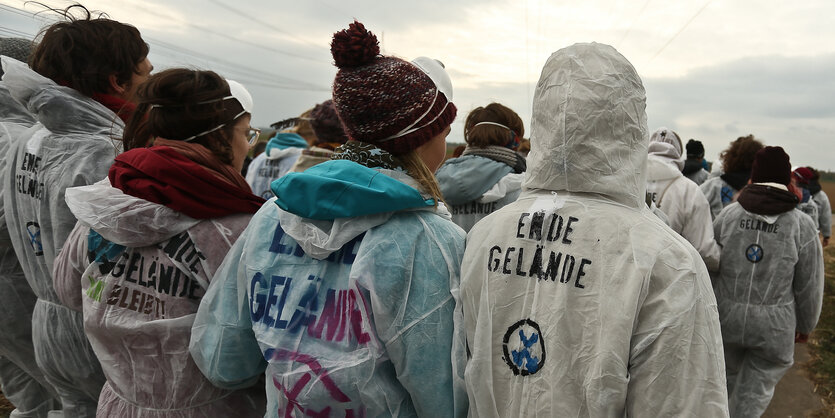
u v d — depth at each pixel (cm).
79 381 186
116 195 143
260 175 434
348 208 117
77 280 158
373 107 124
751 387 327
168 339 139
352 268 117
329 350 116
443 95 134
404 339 117
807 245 305
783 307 310
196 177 142
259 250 129
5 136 244
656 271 102
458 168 274
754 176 330
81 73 195
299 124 434
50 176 187
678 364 98
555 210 113
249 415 151
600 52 114
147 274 142
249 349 135
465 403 124
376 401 116
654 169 350
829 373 484
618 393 101
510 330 114
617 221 108
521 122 291
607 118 110
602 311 103
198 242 142
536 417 108
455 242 130
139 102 156
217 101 154
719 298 329
